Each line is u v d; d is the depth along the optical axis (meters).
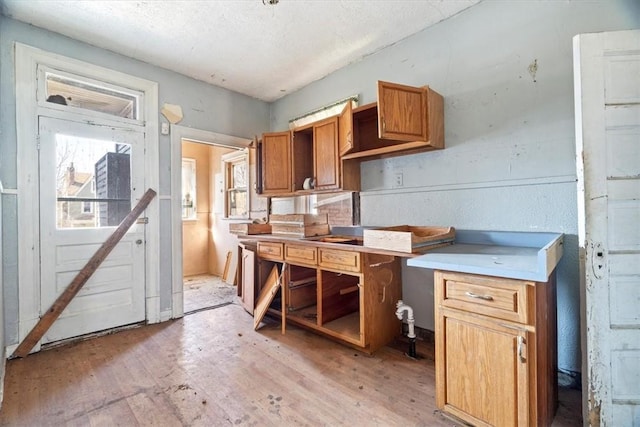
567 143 1.82
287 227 3.05
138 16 2.26
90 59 2.62
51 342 2.41
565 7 1.81
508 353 1.31
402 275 2.60
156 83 3.00
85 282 2.58
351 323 2.54
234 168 4.87
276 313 2.91
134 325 2.82
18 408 1.64
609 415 1.33
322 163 2.87
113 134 2.75
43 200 2.41
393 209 2.67
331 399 1.70
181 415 1.58
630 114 1.33
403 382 1.86
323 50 2.76
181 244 3.13
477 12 2.16
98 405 1.66
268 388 1.81
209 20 2.31
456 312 1.47
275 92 3.69
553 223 1.87
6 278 2.22
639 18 1.62
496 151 2.09
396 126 2.10
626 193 1.33
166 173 3.06
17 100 2.29
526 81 1.96
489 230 2.11
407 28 2.44
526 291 1.26
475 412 1.41
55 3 2.10
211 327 2.80
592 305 1.35
